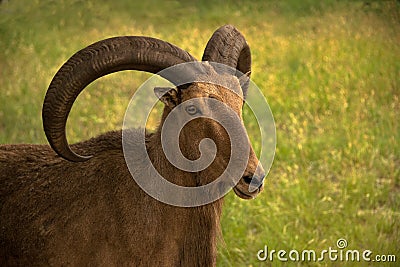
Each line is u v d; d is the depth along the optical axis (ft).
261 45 81.20
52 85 24.27
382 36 81.00
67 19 85.10
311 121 59.00
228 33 28.04
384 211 43.75
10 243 26.63
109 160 26.91
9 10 81.10
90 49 24.79
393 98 63.41
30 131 55.11
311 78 68.28
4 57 74.02
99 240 25.93
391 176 48.32
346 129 55.11
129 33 85.25
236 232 40.19
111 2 90.58
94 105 63.00
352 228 41.04
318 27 87.30
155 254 26.18
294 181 46.01
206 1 99.45
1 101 62.08
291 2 96.53
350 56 74.69
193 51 76.74
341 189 45.73
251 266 38.09
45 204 26.61
